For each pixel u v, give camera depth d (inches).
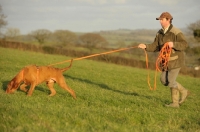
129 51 1775.3
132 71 1175.0
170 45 346.3
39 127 223.8
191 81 1017.5
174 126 288.2
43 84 484.4
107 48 2006.6
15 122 234.2
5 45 1632.6
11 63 908.0
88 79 733.3
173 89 378.6
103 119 273.1
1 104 285.7
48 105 310.2
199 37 1793.8
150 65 1525.6
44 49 1672.0
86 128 238.4
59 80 375.6
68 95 403.9
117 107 349.7
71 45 2106.3
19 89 414.9
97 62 1472.7
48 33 2139.5
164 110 349.7
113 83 700.7
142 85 716.0
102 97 402.3
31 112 261.7
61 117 261.1
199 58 1724.9
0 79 502.6
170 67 361.7
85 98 390.3
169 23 360.5
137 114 307.9
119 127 247.0
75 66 1081.4
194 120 315.3
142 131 249.8
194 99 522.9
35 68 368.2
